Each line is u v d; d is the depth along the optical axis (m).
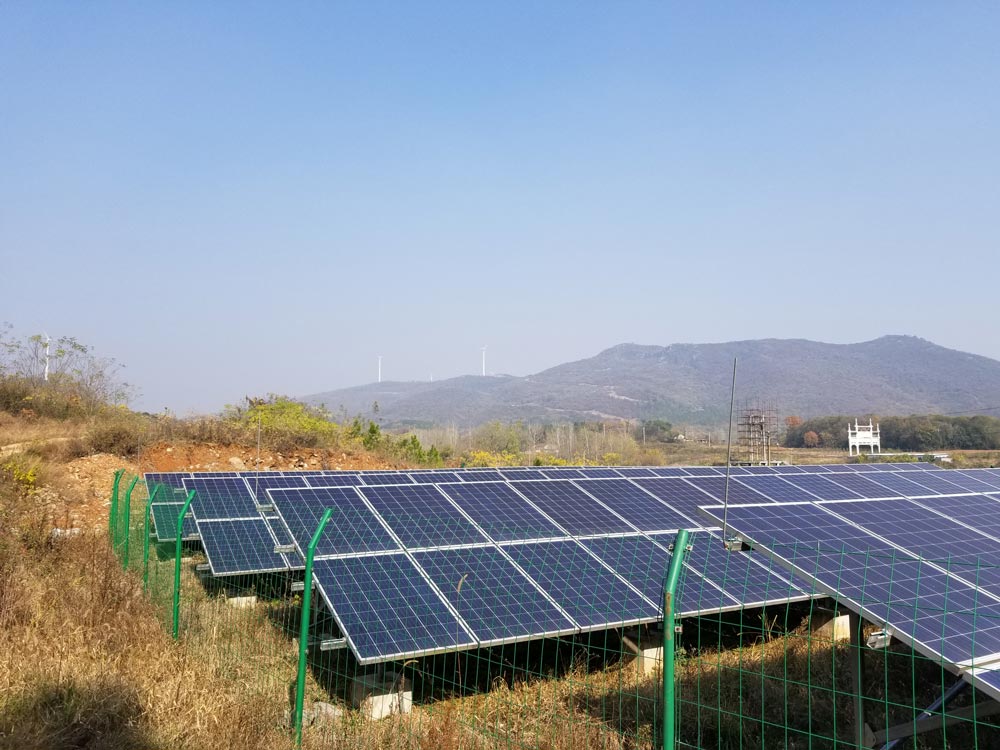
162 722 8.38
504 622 11.76
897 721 11.13
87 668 9.44
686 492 21.41
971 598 9.70
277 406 38.84
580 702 11.24
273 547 15.93
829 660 13.34
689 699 11.55
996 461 78.50
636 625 13.30
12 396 34.94
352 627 11.25
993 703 9.60
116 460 27.55
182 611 12.98
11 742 7.59
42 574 13.62
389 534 14.88
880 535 13.09
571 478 22.27
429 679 12.48
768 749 10.25
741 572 14.49
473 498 18.22
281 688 10.38
